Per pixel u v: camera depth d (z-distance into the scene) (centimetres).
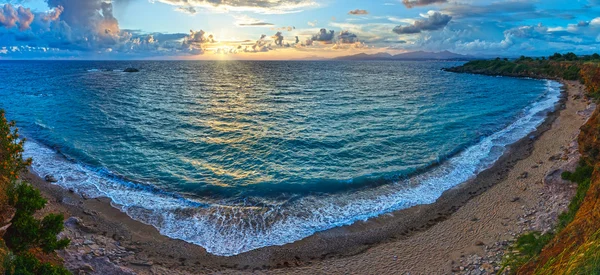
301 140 3108
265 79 10312
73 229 1588
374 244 1565
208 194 2033
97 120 3853
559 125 3569
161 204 1889
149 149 2845
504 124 3800
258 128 3575
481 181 2231
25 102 5144
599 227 920
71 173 2272
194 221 1725
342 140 3127
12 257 921
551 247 1089
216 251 1498
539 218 1630
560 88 7344
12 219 1083
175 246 1523
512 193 2006
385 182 2222
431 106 4953
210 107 4878
